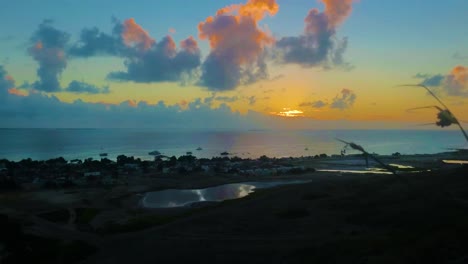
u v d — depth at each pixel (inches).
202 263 1175.6
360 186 2165.4
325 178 3491.6
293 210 1711.4
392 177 2165.4
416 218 1152.2
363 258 855.1
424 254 698.2
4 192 2989.7
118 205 2556.6
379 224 1273.4
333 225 1419.8
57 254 1382.9
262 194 2377.0
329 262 925.8
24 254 1365.7
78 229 1844.2
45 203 2571.4
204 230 1568.7
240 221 1665.8
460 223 796.0
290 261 1046.4
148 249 1371.8
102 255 1359.5
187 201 2721.5
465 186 1231.5
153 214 2236.7
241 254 1207.6
